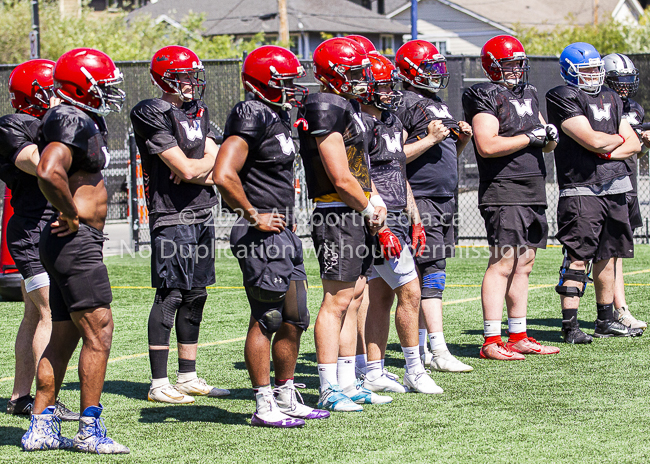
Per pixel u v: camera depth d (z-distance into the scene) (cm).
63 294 1220
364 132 1395
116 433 1327
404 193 1559
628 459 1143
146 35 10531
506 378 1655
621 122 2030
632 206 2148
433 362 1753
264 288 1276
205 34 12988
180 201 1556
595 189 1964
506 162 1817
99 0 14200
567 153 1994
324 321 1441
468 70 5138
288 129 1325
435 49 1775
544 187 1844
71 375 1773
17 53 9425
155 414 1449
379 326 1595
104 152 1236
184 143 1558
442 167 1753
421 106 1750
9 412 1475
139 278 3183
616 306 2136
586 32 11350
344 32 13200
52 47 9425
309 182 1411
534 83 5428
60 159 1155
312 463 1150
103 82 1214
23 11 9525
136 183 3928
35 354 1443
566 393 1521
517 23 12650
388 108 1541
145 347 2027
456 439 1251
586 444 1213
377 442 1244
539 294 2700
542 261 3462
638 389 1541
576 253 1978
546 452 1178
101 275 1224
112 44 9256
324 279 1431
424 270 1777
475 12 13600
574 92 1962
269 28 12838
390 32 13588
